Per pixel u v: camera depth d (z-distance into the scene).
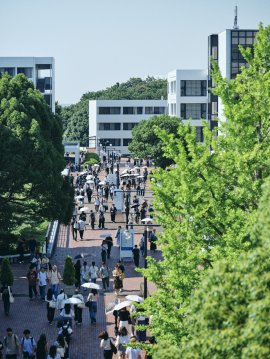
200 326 17.53
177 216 29.92
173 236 27.42
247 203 26.94
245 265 17.41
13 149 59.09
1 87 65.25
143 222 73.69
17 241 61.22
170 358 18.80
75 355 37.28
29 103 64.88
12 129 60.34
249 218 24.70
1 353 33.62
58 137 68.56
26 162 59.72
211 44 125.38
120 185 103.81
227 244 24.86
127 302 38.12
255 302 16.41
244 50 31.12
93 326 42.09
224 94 29.61
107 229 72.94
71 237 69.19
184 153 27.95
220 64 122.44
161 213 29.70
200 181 27.06
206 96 147.12
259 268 17.23
